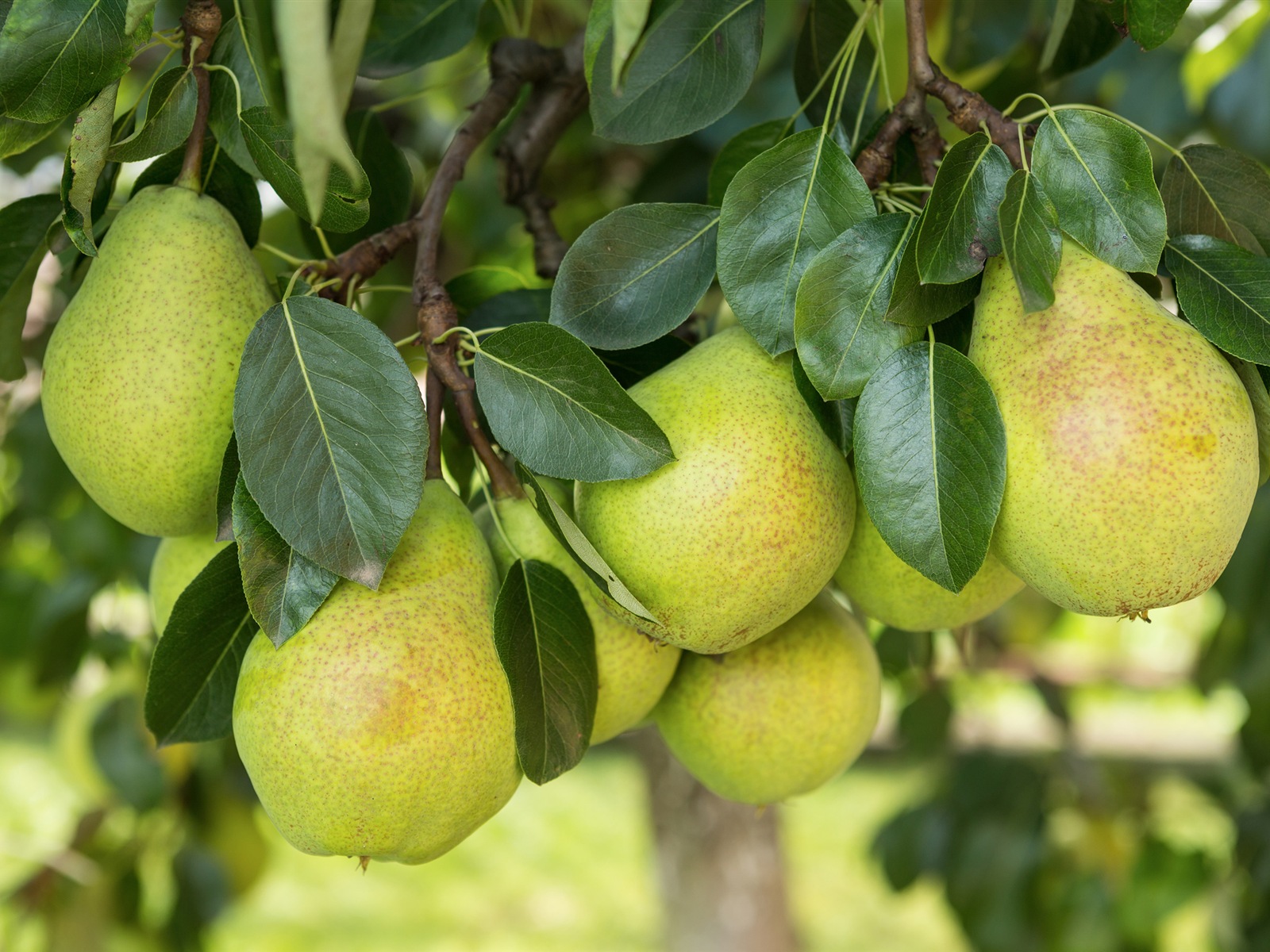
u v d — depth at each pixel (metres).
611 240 0.66
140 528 0.67
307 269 0.66
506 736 0.63
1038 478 0.61
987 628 1.31
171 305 0.64
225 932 2.70
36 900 1.17
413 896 2.96
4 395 1.02
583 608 0.65
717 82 0.67
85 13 0.63
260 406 0.61
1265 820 1.21
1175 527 0.60
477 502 0.71
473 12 0.77
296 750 0.61
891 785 3.54
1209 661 1.12
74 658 1.07
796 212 0.64
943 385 0.61
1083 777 1.26
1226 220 0.65
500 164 0.79
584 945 2.71
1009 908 1.21
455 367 0.65
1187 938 2.13
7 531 1.07
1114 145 0.62
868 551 0.68
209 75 0.65
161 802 1.06
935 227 0.61
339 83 0.56
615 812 3.54
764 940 1.78
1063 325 0.61
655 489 0.63
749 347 0.65
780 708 0.70
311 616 0.62
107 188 0.68
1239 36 1.01
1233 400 0.61
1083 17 0.72
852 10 0.74
